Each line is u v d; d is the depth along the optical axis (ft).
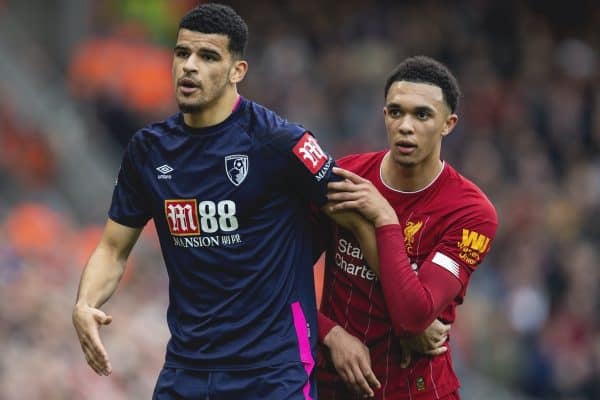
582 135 208.64
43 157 174.40
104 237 63.21
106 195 177.58
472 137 201.67
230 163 59.41
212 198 59.47
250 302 59.31
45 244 140.15
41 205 163.43
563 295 173.88
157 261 150.00
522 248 177.88
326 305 64.69
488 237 62.80
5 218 148.56
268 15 220.23
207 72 58.75
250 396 59.16
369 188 61.05
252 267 59.36
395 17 222.89
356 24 219.82
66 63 197.57
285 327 59.62
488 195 190.08
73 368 103.86
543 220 186.39
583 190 195.00
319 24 220.23
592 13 235.20
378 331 63.21
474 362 161.48
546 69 221.87
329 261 64.69
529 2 234.38
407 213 62.85
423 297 59.93
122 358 110.83
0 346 101.60
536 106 210.59
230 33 59.11
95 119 183.73
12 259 121.08
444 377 64.49
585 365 166.61
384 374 63.52
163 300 136.77
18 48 192.54
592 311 171.73
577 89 216.54
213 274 59.62
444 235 62.49
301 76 208.23
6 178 164.96
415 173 62.44
